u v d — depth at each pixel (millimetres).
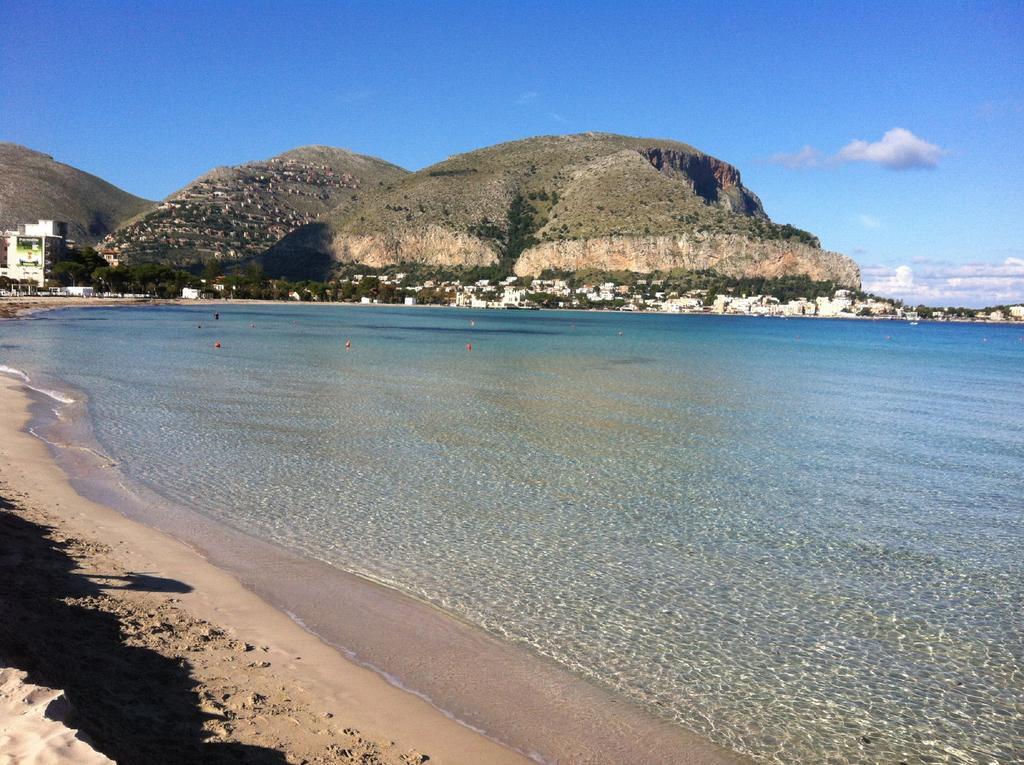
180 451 24484
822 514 19734
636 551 16406
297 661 10562
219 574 13898
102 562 13844
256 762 7785
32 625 9938
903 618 13383
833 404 42469
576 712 9891
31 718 6277
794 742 9547
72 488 19328
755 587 14586
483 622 12555
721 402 41875
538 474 23094
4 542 14047
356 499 19609
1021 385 56250
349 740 8594
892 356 93812
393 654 11133
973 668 11648
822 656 11875
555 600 13609
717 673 11211
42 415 29469
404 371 53656
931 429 33969
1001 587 14914
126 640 10422
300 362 57750
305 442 26656
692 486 22297
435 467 23516
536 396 41844
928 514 19969
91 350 60500
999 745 9664
